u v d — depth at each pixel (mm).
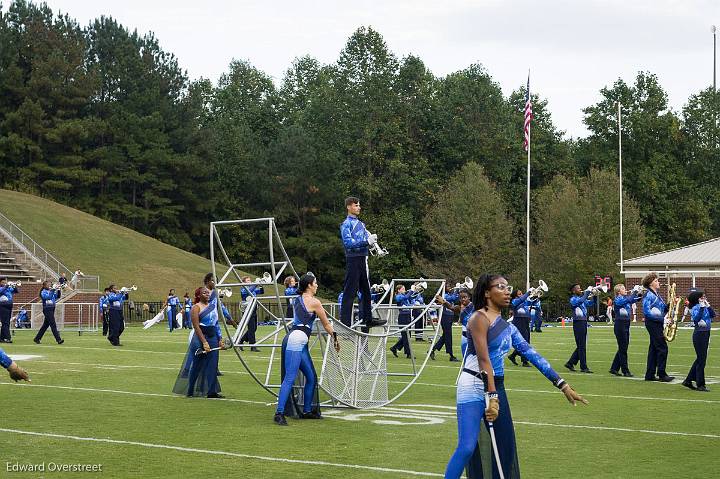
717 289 55281
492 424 6965
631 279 57656
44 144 77750
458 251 66375
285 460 9109
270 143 82750
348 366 13547
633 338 35656
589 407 13594
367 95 77812
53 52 78562
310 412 12242
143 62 83688
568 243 63125
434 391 15812
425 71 86750
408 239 74562
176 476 8250
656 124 81938
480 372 6898
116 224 71062
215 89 99375
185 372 14805
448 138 79500
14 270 50250
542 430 11320
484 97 80500
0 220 54531
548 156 83750
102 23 87875
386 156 78188
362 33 79312
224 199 82562
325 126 80750
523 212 77562
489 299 7113
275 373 19062
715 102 87188
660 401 14414
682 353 26797
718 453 9750
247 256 81375
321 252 77000
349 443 10227
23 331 39031
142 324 49156
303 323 12148
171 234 78875
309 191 78688
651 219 80438
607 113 83875
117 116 79938
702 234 79625
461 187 67750
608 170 75688
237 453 9492
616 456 9547
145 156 78812
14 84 77125
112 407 12992
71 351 24969
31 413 12203
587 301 20312
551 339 34688
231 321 15047
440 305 15180
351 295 13555
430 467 8797
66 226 63281
